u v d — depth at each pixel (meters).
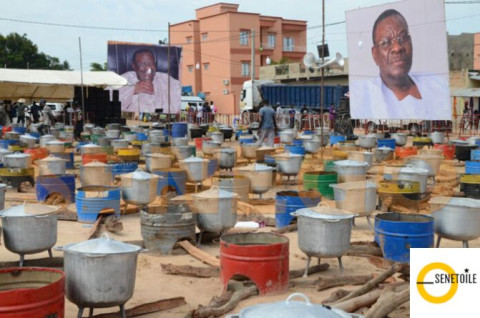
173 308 6.34
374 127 33.72
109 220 10.05
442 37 14.38
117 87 35.34
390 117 15.59
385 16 15.38
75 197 11.59
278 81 51.69
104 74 33.59
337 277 7.10
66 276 5.60
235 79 63.03
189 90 63.84
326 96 40.03
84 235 9.59
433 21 14.59
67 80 31.75
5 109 35.19
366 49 15.81
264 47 65.25
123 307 5.77
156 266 7.91
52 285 4.93
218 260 7.90
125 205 11.22
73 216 10.67
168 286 7.12
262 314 3.83
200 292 6.91
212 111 43.19
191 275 7.49
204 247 8.90
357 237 9.48
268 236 7.01
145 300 6.60
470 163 14.75
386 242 7.75
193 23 65.25
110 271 5.51
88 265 5.47
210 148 18.38
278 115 36.41
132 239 9.42
